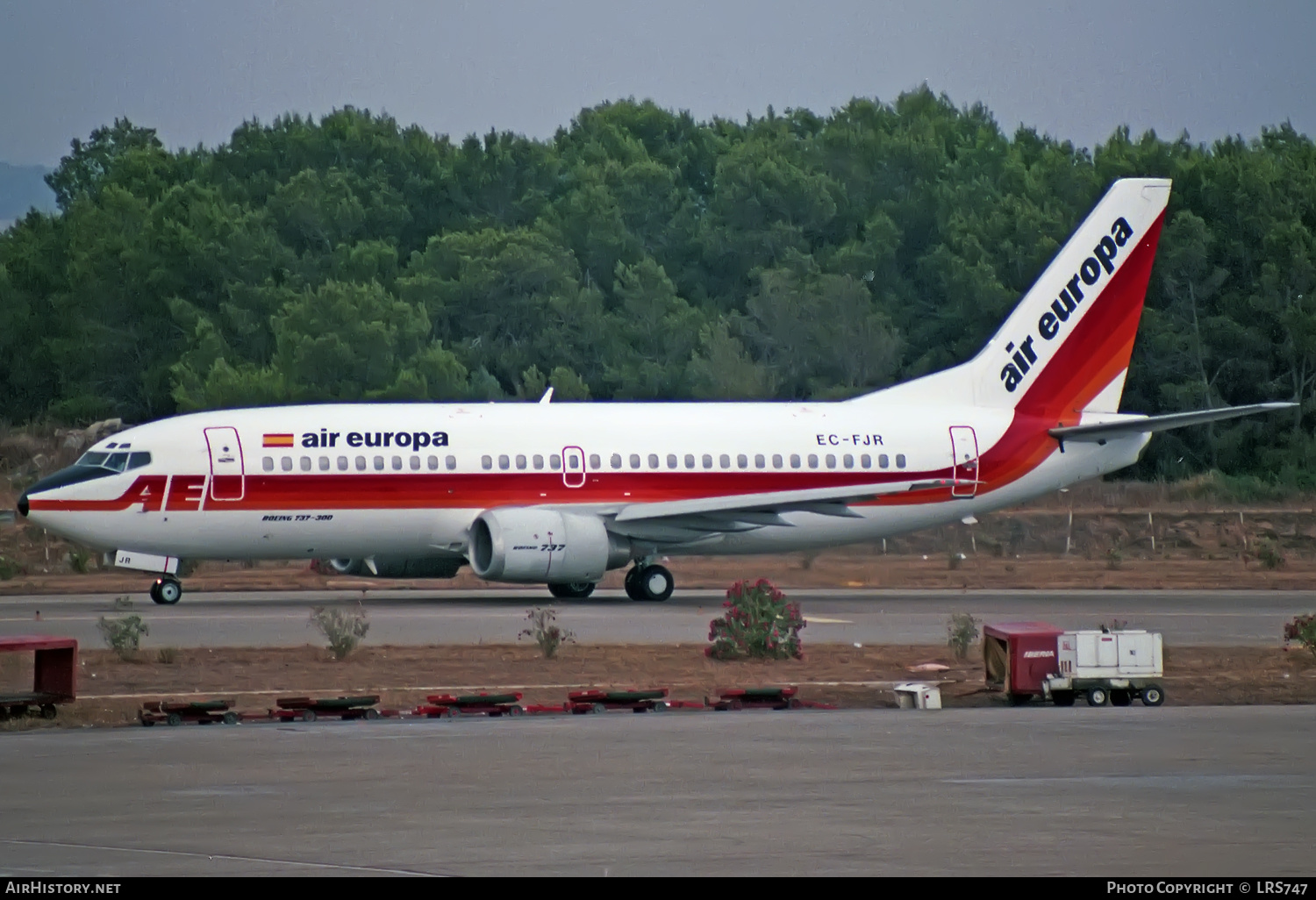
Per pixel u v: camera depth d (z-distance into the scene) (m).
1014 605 188.75
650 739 93.00
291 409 187.00
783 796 75.62
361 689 115.06
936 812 71.94
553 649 132.12
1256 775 81.19
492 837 67.12
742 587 135.50
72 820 70.56
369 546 185.88
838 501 192.38
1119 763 84.50
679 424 196.38
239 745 91.06
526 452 189.38
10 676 123.50
